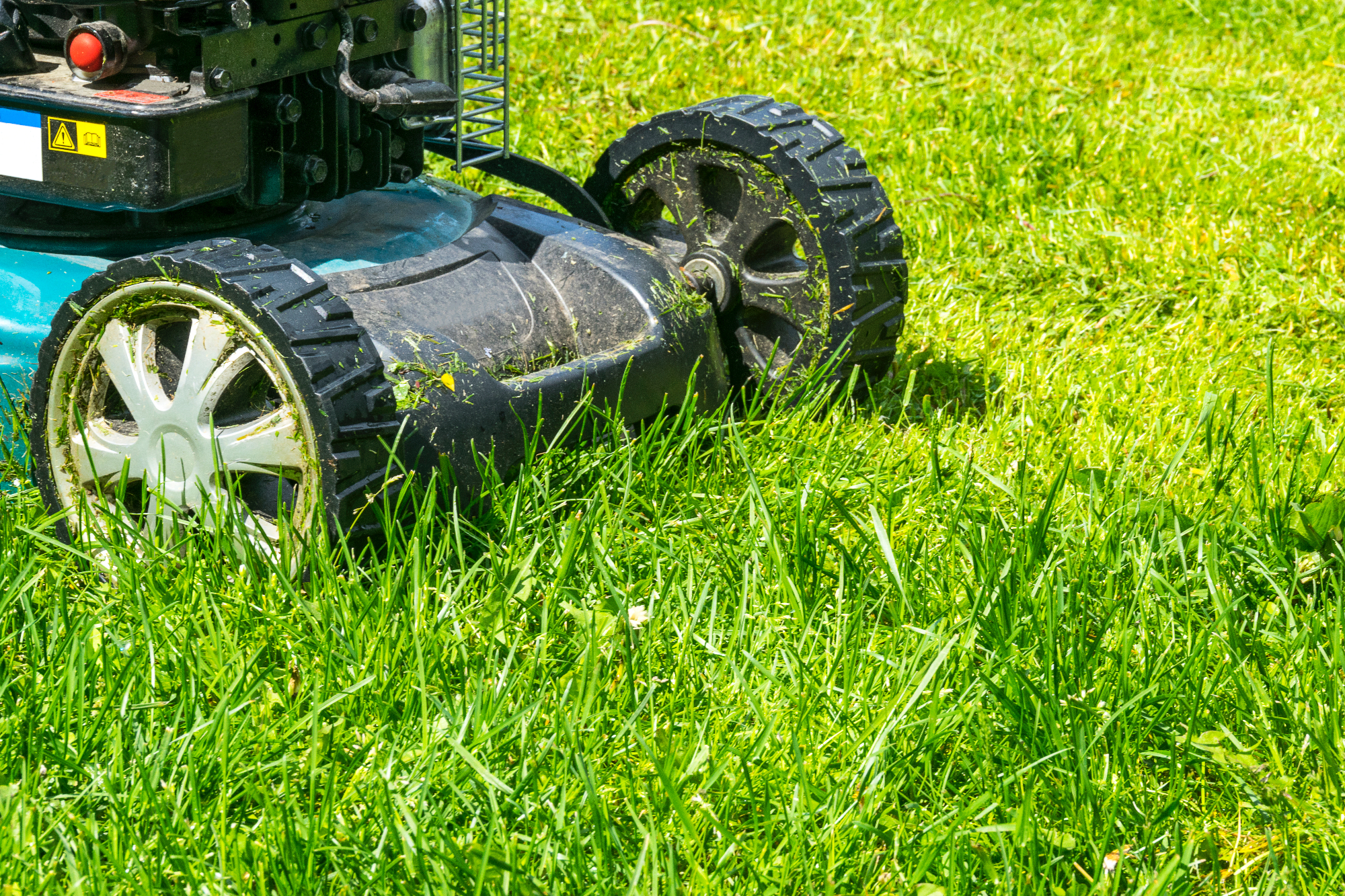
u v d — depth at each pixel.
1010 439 5.32
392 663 3.52
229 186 4.39
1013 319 6.52
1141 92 10.26
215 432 3.84
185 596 3.71
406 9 4.80
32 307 4.42
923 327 6.30
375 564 3.83
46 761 3.24
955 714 3.40
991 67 10.58
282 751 3.30
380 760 3.25
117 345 3.95
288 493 4.23
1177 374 5.85
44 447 4.15
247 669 3.40
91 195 4.23
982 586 3.83
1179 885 3.01
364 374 3.74
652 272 4.92
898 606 3.90
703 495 4.55
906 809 3.31
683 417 4.71
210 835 3.02
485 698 3.36
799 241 5.47
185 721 3.35
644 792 3.24
